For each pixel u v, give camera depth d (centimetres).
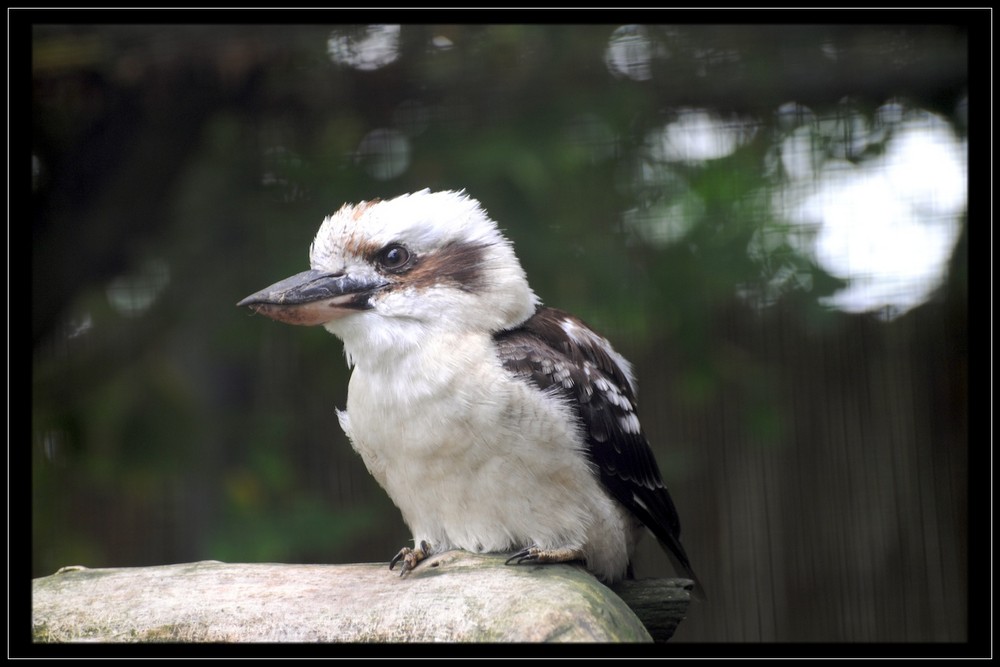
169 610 570
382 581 579
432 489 603
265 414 1142
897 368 1247
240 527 1094
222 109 1120
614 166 1133
